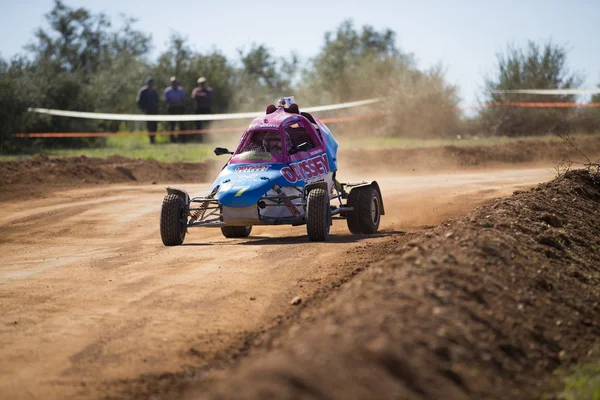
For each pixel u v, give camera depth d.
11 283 17.73
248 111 88.75
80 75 72.88
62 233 27.31
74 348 12.69
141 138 79.69
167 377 11.28
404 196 33.59
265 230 27.56
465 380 9.56
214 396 8.41
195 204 32.69
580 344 12.15
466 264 13.68
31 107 61.75
